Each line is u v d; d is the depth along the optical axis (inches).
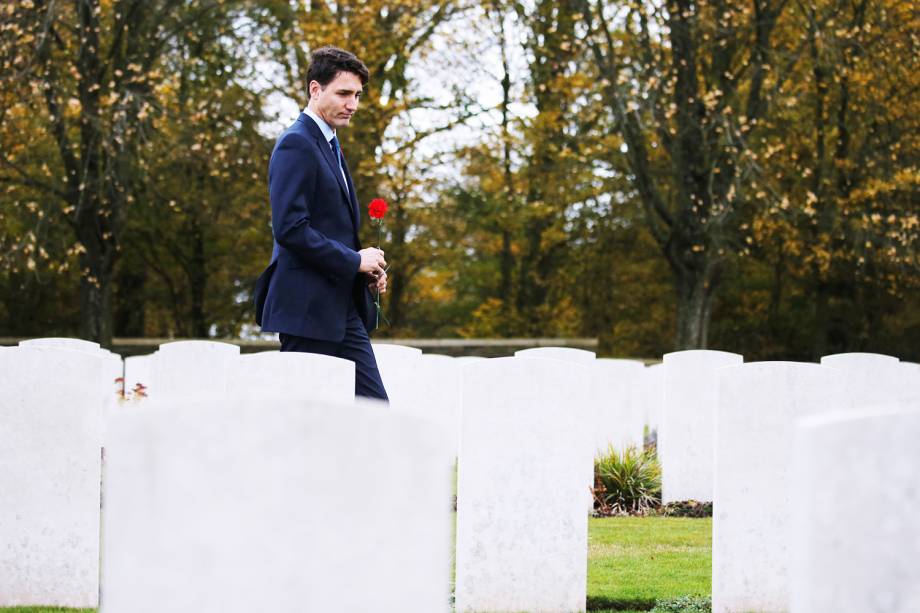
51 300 1016.9
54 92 724.0
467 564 211.0
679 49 756.0
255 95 820.6
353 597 97.2
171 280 1051.9
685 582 236.8
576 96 831.1
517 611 211.2
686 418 356.5
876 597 99.8
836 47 759.7
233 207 858.1
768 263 1031.6
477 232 1056.2
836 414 103.1
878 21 797.2
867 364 359.3
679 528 305.1
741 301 1107.3
